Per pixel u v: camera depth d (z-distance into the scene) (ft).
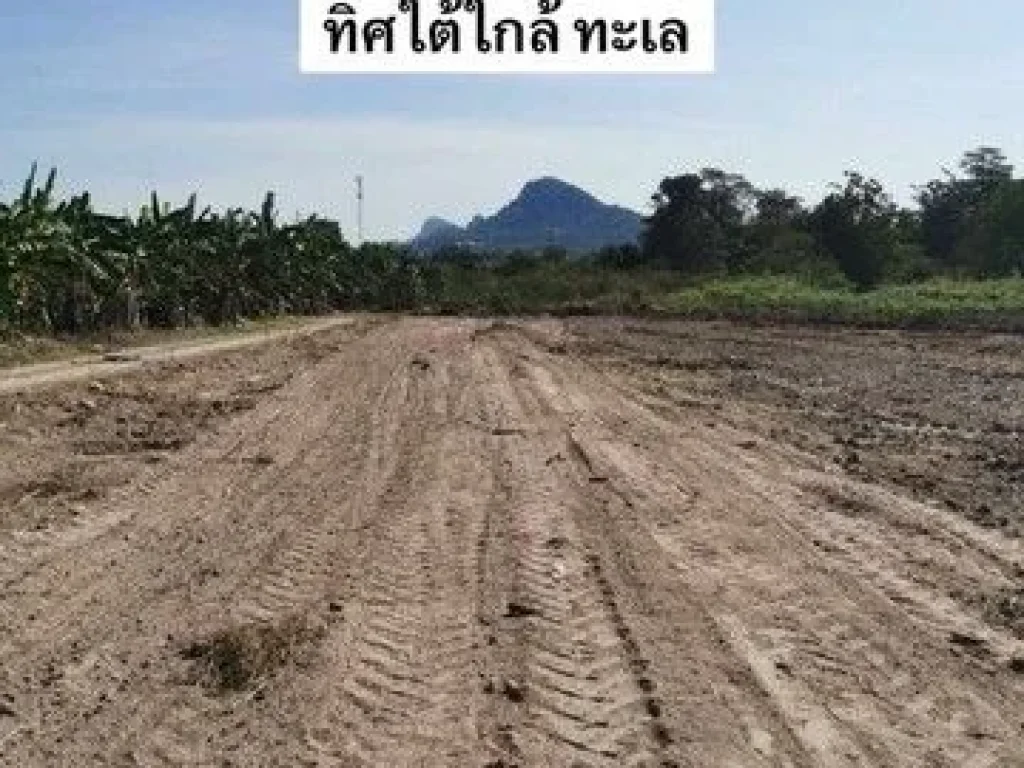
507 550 36.76
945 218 406.00
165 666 25.80
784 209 442.09
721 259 406.62
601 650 27.48
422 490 46.73
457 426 65.87
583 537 38.83
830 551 37.81
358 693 24.48
